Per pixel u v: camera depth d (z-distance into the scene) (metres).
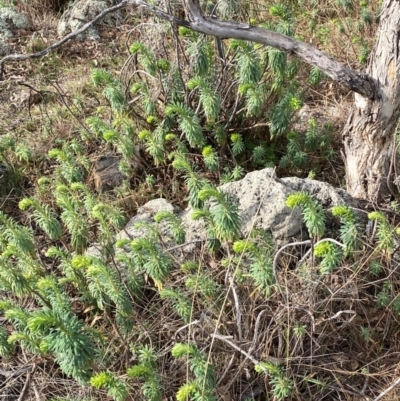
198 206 3.56
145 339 3.15
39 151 4.92
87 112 5.43
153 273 2.99
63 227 4.17
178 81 4.61
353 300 2.95
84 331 2.74
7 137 4.87
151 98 4.57
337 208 2.85
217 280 3.32
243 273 3.04
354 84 3.48
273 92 4.50
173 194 4.37
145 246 2.99
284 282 3.04
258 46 4.44
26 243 3.29
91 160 4.72
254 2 6.28
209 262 3.43
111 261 3.44
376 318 3.19
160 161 4.29
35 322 2.39
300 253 3.40
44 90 5.42
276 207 3.47
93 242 3.81
